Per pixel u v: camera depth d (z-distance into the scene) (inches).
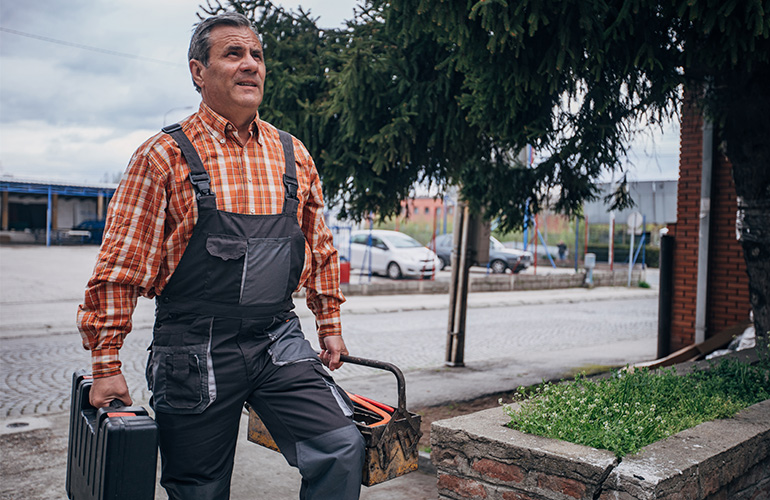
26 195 1665.8
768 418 120.3
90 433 75.9
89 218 1722.4
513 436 104.3
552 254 1286.9
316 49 236.4
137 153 76.2
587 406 113.3
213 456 79.6
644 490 87.9
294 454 79.2
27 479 152.2
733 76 202.4
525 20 137.6
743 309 299.9
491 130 182.2
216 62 78.0
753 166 211.8
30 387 259.8
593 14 135.3
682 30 148.9
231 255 76.2
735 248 301.1
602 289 880.3
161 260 77.1
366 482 83.0
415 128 207.3
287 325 83.2
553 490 96.4
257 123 82.1
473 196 258.1
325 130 224.4
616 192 239.8
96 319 74.0
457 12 139.3
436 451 111.9
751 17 123.4
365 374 292.0
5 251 1141.7
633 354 347.3
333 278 92.7
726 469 102.0
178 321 78.0
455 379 275.3
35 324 423.8
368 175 218.1
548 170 233.6
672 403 127.2
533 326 494.0
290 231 81.3
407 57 205.3
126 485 69.4
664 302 323.0
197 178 76.0
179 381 76.7
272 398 79.7
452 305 307.3
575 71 153.1
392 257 847.7
